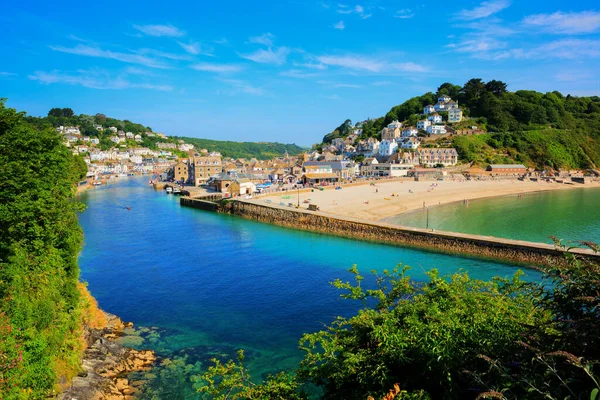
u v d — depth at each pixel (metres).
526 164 175.38
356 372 12.36
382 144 187.38
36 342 19.77
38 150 29.08
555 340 8.97
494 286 15.05
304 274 43.38
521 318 11.39
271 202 89.50
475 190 118.00
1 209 22.52
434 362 10.62
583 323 8.31
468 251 52.25
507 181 143.75
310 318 32.00
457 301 12.89
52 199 27.73
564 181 146.00
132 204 105.25
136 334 29.55
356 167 168.50
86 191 140.62
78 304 29.02
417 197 100.50
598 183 144.88
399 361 11.55
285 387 13.88
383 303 15.58
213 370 15.94
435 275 15.71
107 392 22.03
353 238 62.41
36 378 18.86
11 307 20.22
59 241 30.25
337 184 121.31
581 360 7.65
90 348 26.19
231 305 34.81
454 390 10.10
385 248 55.72
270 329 30.23
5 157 25.16
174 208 97.88
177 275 43.09
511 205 92.25
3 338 18.48
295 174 143.50
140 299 36.25
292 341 28.33
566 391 7.95
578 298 8.60
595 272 9.55
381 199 95.56
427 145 184.62
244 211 84.88
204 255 51.66
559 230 64.69
